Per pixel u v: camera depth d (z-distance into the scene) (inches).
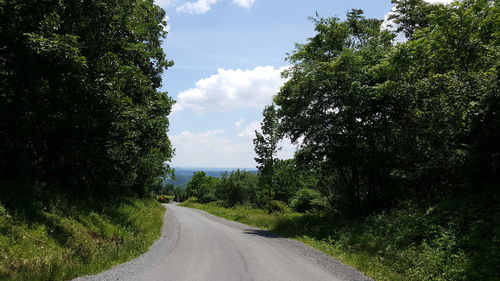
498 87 397.1
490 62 450.9
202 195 2918.3
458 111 452.8
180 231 680.4
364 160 701.9
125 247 409.7
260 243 530.9
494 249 305.0
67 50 413.7
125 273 293.3
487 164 422.0
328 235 596.7
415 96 581.9
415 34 506.3
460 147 480.1
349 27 784.9
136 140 729.6
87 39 523.5
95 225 489.4
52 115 484.1
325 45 764.6
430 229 402.0
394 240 422.6
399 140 689.6
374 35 765.3
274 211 1266.0
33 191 433.7
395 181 653.9
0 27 391.9
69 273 276.1
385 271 336.5
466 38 456.8
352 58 678.5
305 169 814.5
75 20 509.4
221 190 2156.7
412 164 623.8
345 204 801.6
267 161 1182.9
